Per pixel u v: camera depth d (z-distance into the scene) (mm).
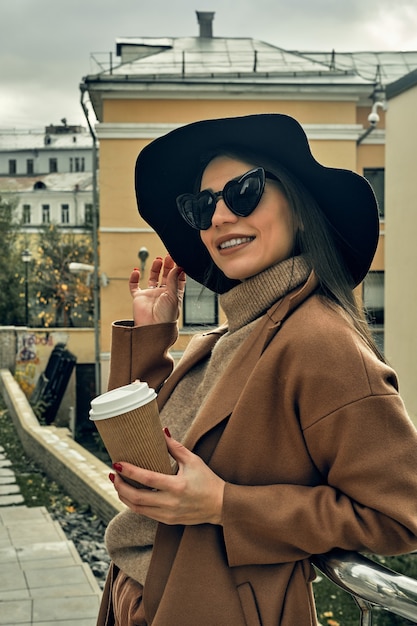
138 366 1899
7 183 81188
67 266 37094
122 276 19938
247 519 1348
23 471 11625
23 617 4625
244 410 1420
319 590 6398
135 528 1673
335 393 1325
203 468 1379
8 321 36969
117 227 19906
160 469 1380
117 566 1749
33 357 26047
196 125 1636
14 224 39062
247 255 1577
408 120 12008
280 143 1566
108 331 19953
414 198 11805
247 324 1613
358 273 1693
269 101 19812
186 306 16781
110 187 19812
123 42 22984
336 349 1351
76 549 6875
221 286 2021
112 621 1802
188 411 1703
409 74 11805
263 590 1414
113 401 1342
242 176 1545
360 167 20438
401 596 1234
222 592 1409
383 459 1283
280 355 1402
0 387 22734
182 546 1443
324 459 1361
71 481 9555
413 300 11852
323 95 19828
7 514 8211
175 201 1928
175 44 22656
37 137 84812
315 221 1582
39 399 24625
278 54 21656
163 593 1472
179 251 1997
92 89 19344
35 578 5512
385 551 1314
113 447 1371
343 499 1330
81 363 26234
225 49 22094
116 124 19656
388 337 12984
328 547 1327
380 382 1326
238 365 1497
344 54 25109
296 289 1540
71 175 81688
